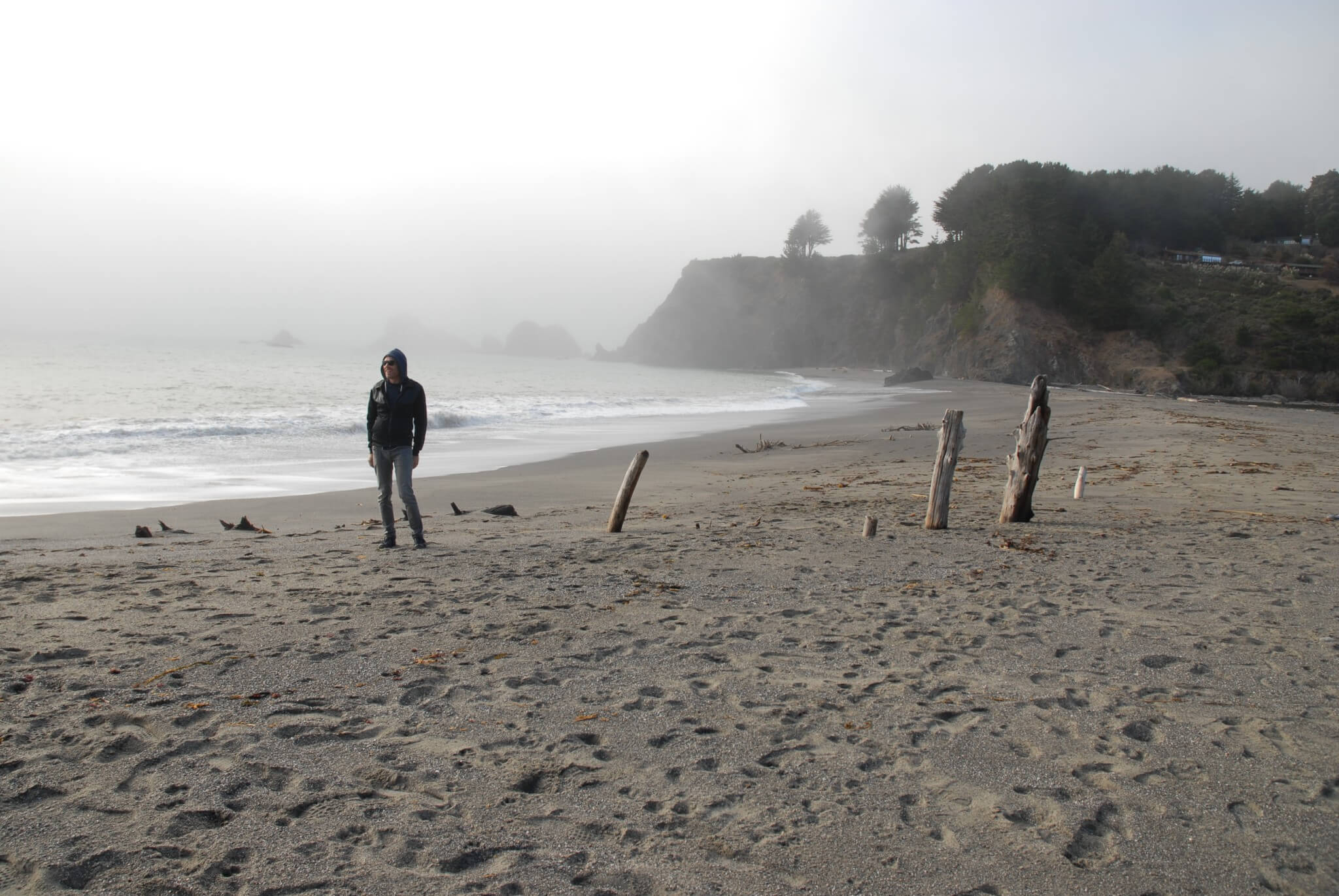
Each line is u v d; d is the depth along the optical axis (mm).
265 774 3080
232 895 2326
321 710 3730
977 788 3133
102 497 12289
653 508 11305
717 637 5070
